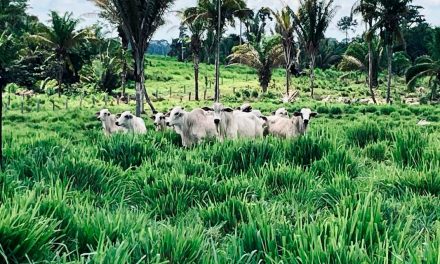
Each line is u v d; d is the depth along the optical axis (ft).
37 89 155.22
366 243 13.79
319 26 138.21
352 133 38.40
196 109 43.11
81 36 145.07
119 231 15.14
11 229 13.46
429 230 17.65
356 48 192.13
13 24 200.54
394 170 24.48
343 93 172.24
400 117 93.20
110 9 75.92
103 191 22.65
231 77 229.45
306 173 24.70
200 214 19.06
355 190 20.02
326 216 17.46
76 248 13.91
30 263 12.71
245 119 45.16
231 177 24.03
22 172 23.77
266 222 14.83
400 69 238.48
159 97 151.53
